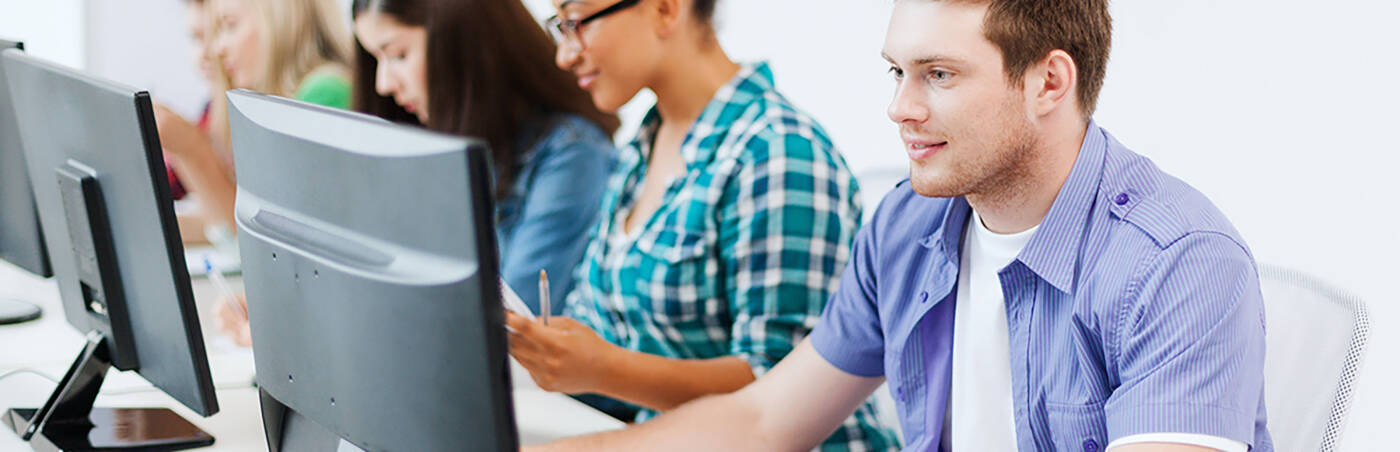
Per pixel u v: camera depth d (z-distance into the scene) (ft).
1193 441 3.67
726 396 5.19
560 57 6.92
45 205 5.12
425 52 7.82
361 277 3.09
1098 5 3.90
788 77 10.21
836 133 9.99
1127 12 7.73
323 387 3.46
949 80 3.83
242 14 9.41
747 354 6.14
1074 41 3.85
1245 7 7.18
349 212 3.14
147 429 4.99
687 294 6.48
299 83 9.46
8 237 6.15
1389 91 6.64
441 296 2.88
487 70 7.83
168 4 10.71
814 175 6.21
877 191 6.78
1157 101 7.66
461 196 2.76
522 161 8.08
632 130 10.44
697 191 6.42
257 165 3.55
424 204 2.87
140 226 4.36
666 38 6.66
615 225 7.06
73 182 4.60
